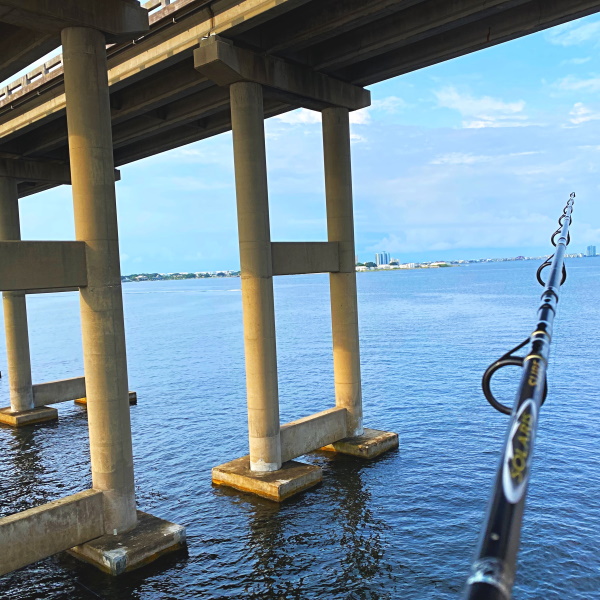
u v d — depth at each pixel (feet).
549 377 130.72
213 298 619.26
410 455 82.58
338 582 51.11
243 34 64.80
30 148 102.68
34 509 50.98
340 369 83.46
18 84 83.35
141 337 267.18
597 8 58.70
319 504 66.74
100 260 52.95
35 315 488.85
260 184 67.62
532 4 62.69
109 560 52.13
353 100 79.92
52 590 50.52
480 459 80.38
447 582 50.34
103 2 52.65
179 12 63.82
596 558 53.57
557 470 75.20
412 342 199.93
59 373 181.57
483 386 7.36
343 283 81.10
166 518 65.00
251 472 72.02
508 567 4.27
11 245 48.44
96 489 55.42
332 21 62.03
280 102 82.84
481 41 67.21
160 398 131.23
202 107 84.07
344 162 79.41
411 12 63.87
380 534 59.36
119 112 83.92
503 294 432.25
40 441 98.53
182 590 50.31
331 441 81.20
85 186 52.42
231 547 57.62
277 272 70.95
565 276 10.38
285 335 245.65
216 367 171.01
